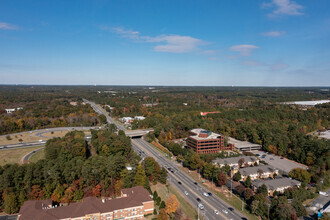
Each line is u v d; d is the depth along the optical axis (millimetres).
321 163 161500
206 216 109125
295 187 131125
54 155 158375
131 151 190625
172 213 108500
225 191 135875
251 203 115625
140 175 130875
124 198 108062
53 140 194875
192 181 149000
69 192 116375
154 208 113625
